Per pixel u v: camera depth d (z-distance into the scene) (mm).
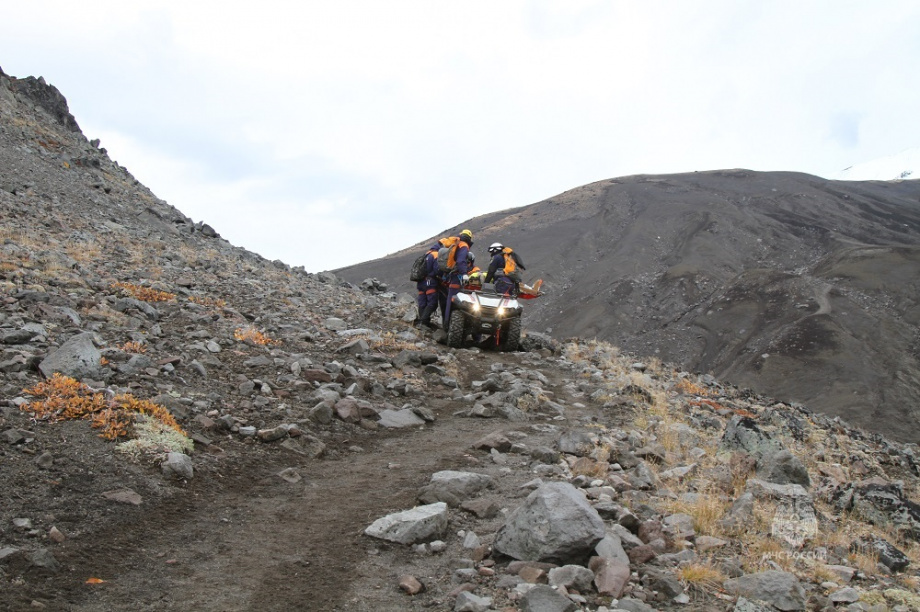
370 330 12367
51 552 3857
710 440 7980
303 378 8594
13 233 13906
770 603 3592
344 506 5176
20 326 7570
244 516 4871
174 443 5566
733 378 120125
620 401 9914
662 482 5895
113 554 4027
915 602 3729
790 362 121062
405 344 11930
